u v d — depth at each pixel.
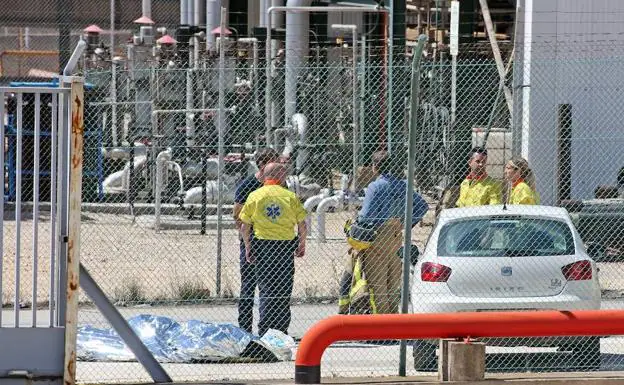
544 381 38.47
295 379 38.88
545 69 73.69
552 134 70.50
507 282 43.25
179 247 75.12
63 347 37.16
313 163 82.12
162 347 46.75
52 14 107.56
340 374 44.00
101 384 40.34
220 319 55.28
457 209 46.25
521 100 71.69
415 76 42.22
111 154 87.81
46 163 93.75
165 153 85.56
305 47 96.44
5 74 127.56
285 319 49.41
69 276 36.72
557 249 43.91
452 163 69.88
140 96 90.44
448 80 81.81
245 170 84.75
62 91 36.72
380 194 50.59
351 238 50.72
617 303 58.88
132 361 46.28
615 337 52.75
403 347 43.00
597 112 74.88
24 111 93.69
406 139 71.00
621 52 77.75
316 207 79.25
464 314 38.34
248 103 86.50
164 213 87.31
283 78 86.88
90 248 74.00
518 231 44.38
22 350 37.00
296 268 67.69
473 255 43.78
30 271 68.38
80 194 36.62
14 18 106.69
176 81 89.31
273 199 48.94
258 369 45.19
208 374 43.81
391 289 50.66
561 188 68.88
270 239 48.81
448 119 75.00
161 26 113.25
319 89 85.25
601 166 74.44
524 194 53.69
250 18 120.50
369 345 50.88
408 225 42.75
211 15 105.00
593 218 65.81
